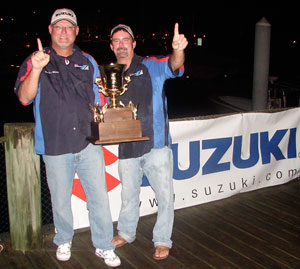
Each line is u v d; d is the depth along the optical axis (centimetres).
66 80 275
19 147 302
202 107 1316
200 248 326
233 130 416
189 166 396
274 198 432
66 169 282
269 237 345
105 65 265
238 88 1711
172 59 278
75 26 274
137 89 291
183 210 400
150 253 319
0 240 331
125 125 272
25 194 310
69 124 275
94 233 303
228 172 422
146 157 304
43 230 343
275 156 453
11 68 2094
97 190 293
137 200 322
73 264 303
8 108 1298
